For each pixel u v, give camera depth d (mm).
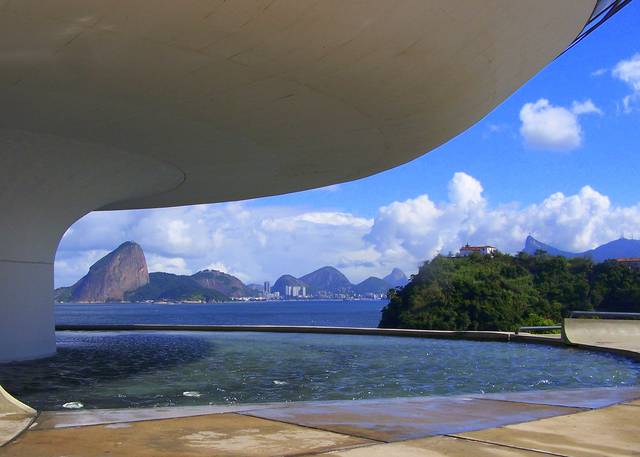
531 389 10898
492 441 5176
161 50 9156
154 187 19234
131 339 24031
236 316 162000
